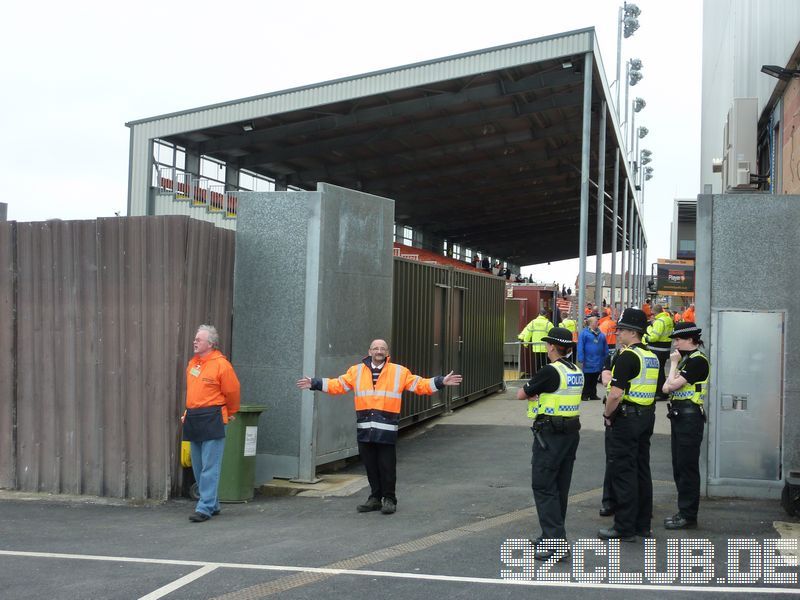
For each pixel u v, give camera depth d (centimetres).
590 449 1232
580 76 2111
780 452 923
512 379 2375
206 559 683
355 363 1121
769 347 927
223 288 1063
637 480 743
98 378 1030
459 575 629
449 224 4838
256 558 684
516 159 3081
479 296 1850
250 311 1070
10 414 1068
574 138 2859
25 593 592
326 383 884
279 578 622
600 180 2572
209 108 2394
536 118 2600
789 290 925
